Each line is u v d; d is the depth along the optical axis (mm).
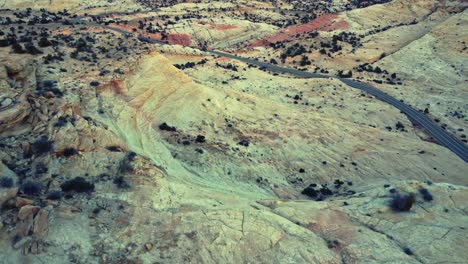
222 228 38500
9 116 42188
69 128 45906
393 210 45594
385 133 86500
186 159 61062
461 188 48688
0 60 50688
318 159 71938
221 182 58031
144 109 68688
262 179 62312
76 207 37188
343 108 102125
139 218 37938
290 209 45156
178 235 36938
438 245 39375
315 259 37125
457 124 97688
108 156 45812
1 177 37094
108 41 97938
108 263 33125
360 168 70750
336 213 45844
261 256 36750
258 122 81812
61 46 81812
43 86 55750
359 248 38812
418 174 70438
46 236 33375
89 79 64250
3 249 31578
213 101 81688
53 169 41281
